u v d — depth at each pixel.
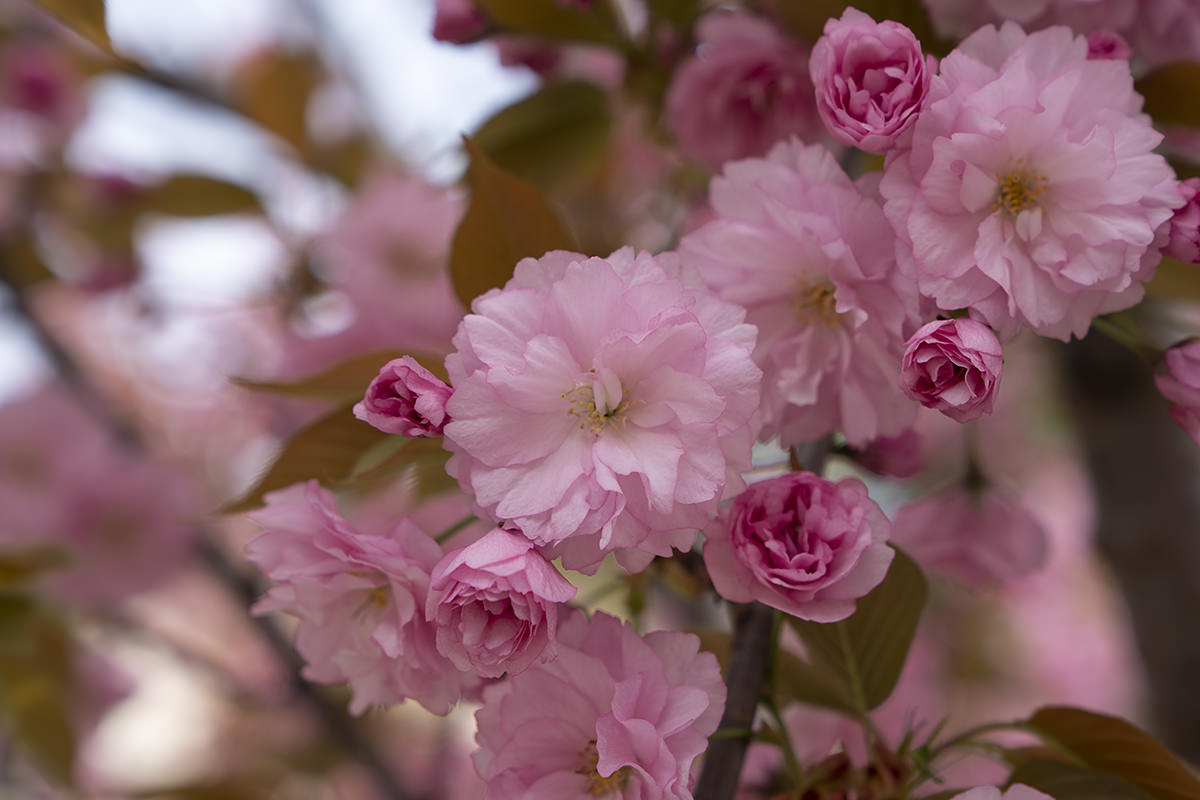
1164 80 0.52
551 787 0.45
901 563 0.48
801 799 0.48
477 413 0.44
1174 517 0.69
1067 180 0.46
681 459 0.45
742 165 0.48
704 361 0.45
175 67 0.96
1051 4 0.51
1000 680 1.29
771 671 0.48
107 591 0.93
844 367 0.48
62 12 0.50
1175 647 0.69
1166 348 0.49
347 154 1.01
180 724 1.21
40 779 0.96
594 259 0.45
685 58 0.60
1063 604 1.41
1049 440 1.29
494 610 0.44
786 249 0.48
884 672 0.49
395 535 0.46
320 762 1.00
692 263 0.46
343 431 0.49
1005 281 0.46
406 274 0.84
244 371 1.03
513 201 0.49
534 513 0.44
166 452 1.12
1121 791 0.48
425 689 0.46
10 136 0.97
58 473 0.92
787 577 0.45
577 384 0.45
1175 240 0.47
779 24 0.56
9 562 0.73
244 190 0.95
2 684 0.83
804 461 0.50
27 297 0.98
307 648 0.48
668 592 0.69
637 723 0.44
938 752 0.49
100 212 0.96
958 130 0.46
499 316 0.45
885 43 0.46
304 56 0.99
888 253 0.47
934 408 0.45
